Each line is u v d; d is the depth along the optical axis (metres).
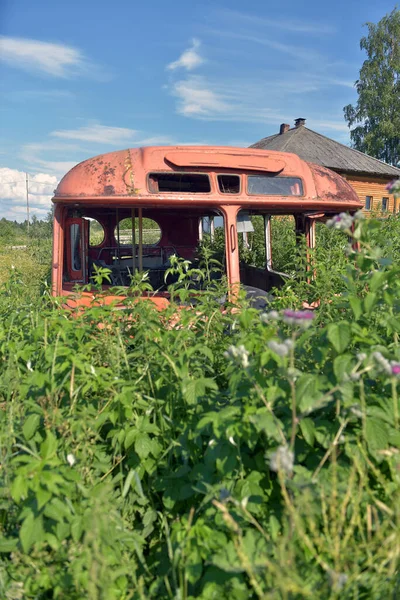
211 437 2.93
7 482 2.86
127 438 3.09
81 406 3.25
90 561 2.07
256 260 8.70
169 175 6.05
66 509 2.41
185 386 2.99
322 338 2.96
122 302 4.15
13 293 6.12
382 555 2.03
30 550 2.62
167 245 9.09
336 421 2.69
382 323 2.99
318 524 2.40
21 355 3.59
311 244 7.45
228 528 2.45
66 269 6.31
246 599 2.18
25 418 3.20
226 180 6.33
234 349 2.66
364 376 2.94
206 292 4.13
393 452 2.38
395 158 48.44
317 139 35.69
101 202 5.83
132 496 3.22
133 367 3.78
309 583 2.08
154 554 2.92
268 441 2.66
